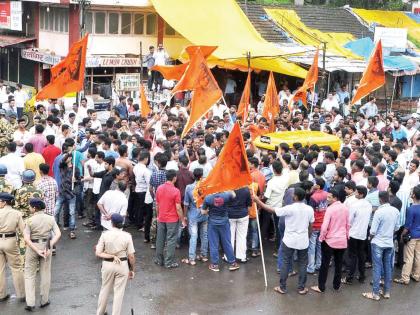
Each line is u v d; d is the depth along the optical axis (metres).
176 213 12.54
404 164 15.38
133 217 15.20
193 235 12.86
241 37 28.22
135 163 14.79
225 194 12.42
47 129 16.77
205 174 13.70
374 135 17.64
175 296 11.41
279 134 16.06
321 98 26.72
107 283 9.98
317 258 12.99
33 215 10.38
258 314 10.88
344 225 11.71
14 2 29.56
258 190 13.27
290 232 11.55
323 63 25.70
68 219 14.38
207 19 28.33
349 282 12.51
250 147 15.70
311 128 19.09
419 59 32.56
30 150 13.70
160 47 27.64
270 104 18.89
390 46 31.67
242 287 12.00
